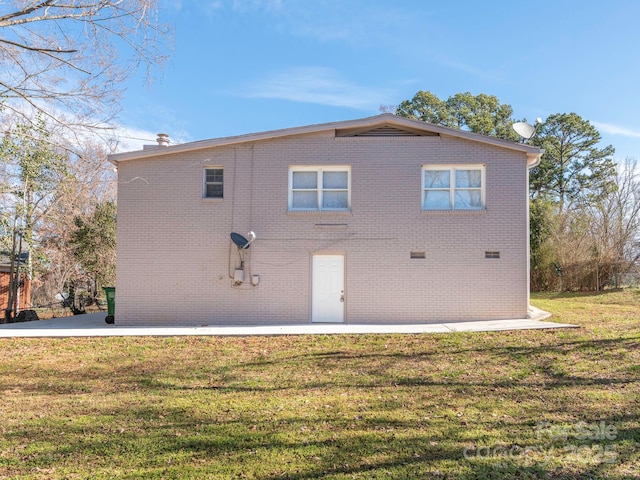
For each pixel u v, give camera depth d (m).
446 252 12.67
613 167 34.19
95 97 8.85
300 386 6.82
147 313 12.85
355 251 12.78
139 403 6.02
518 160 12.73
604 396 5.94
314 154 12.98
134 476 3.85
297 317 12.76
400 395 6.23
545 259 24.36
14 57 8.20
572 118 36.84
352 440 4.60
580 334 9.77
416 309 12.61
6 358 8.93
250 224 12.93
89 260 20.16
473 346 9.11
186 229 12.97
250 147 13.08
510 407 5.61
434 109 34.38
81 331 11.37
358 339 10.09
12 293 18.02
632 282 22.48
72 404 6.03
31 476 3.87
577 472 3.88
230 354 9.05
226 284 12.88
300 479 3.79
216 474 3.88
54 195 18.78
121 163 13.09
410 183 12.83
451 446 4.43
